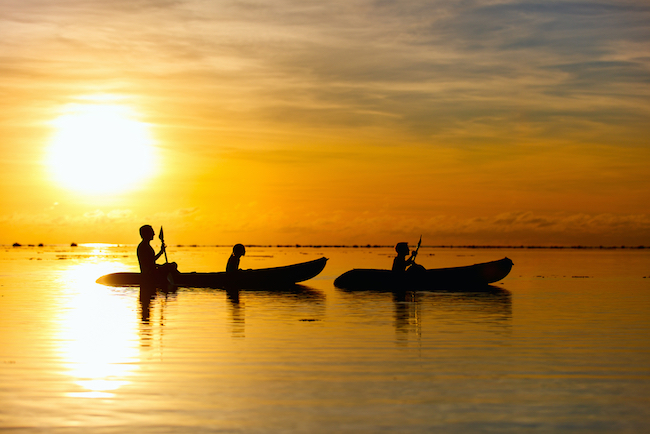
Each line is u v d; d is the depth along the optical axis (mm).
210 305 13648
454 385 6609
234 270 18828
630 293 16797
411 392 6344
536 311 12594
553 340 9156
